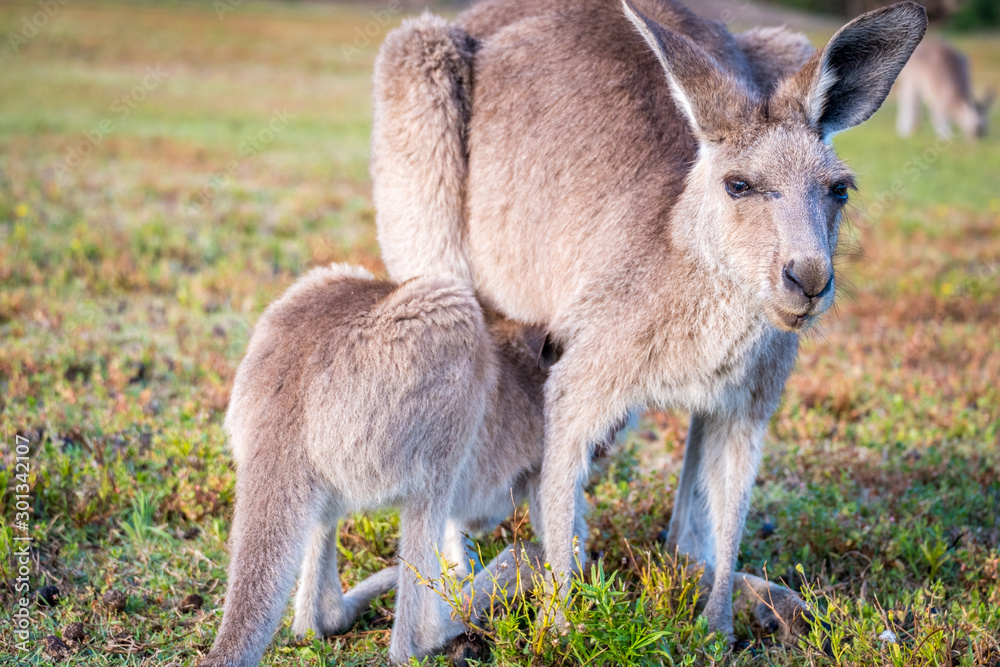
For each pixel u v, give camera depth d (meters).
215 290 8.66
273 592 3.69
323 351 3.99
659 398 4.43
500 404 4.54
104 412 6.09
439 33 5.23
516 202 5.00
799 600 4.52
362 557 4.97
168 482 5.29
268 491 3.84
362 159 15.79
